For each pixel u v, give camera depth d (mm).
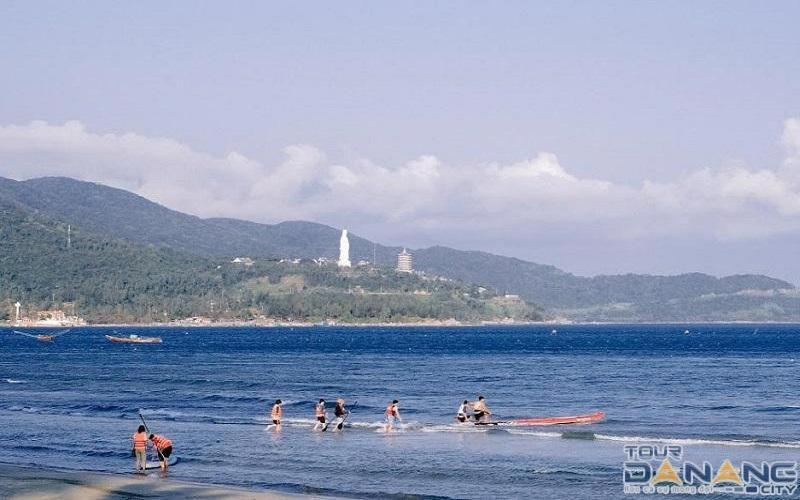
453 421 123125
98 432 112688
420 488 76812
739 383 185125
